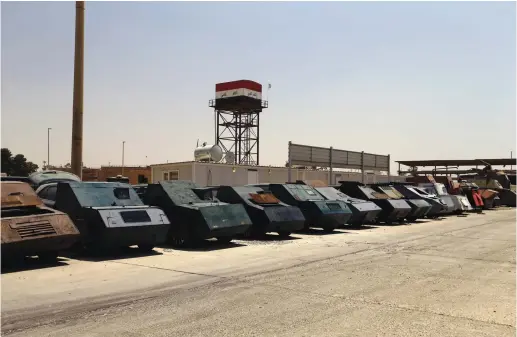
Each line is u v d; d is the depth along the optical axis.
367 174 43.69
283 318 5.83
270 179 32.19
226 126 46.09
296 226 14.95
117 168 44.19
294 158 30.20
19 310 6.18
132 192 12.05
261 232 14.22
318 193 17.59
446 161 53.53
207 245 13.05
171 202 12.98
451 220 23.33
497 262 10.24
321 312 6.12
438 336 5.21
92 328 5.41
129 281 8.05
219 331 5.32
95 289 7.42
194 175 27.20
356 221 18.31
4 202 9.68
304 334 5.22
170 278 8.32
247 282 7.98
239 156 45.53
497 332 5.36
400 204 20.27
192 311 6.14
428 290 7.45
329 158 33.69
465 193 30.25
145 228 10.89
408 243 13.70
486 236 15.71
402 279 8.31
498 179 39.91
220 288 7.51
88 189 11.39
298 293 7.18
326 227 16.66
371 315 6.00
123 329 5.38
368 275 8.66
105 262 10.08
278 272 8.91
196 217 12.32
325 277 8.45
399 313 6.11
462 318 5.91
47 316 5.90
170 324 5.57
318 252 11.73
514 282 8.10
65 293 7.14
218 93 45.22
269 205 14.80
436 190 25.70
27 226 9.04
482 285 7.85
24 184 10.41
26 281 8.03
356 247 12.75
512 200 37.19
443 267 9.57
